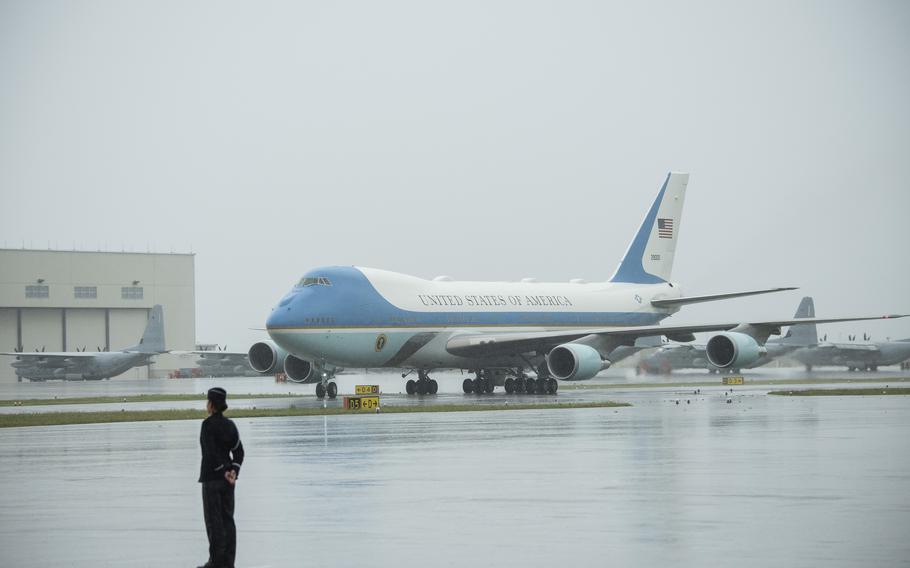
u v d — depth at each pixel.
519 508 76.62
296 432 139.25
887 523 69.81
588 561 59.78
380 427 146.50
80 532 69.88
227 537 61.66
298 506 78.62
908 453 107.75
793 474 92.50
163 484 91.38
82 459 110.31
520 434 132.88
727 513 73.69
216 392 62.47
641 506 76.81
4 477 96.06
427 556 61.59
